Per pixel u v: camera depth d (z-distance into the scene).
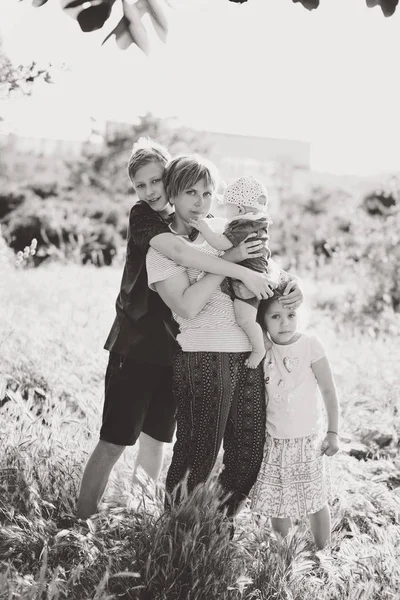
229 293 3.54
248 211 3.59
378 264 10.65
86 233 16.92
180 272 3.50
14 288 9.05
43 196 17.58
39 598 2.90
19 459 4.09
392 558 3.56
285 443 3.68
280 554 3.47
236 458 3.66
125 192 17.78
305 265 14.83
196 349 3.51
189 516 3.36
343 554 3.62
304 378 3.72
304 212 17.27
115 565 3.26
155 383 3.81
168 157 3.78
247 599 3.26
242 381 3.59
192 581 3.17
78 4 2.96
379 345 8.05
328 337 8.27
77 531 3.56
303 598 3.33
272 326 3.70
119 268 13.78
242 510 3.99
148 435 4.05
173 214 3.83
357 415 5.69
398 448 5.47
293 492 3.68
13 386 5.69
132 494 3.85
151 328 3.71
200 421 3.54
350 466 4.66
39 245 16.92
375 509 4.20
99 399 5.54
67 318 7.93
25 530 3.55
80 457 4.29
